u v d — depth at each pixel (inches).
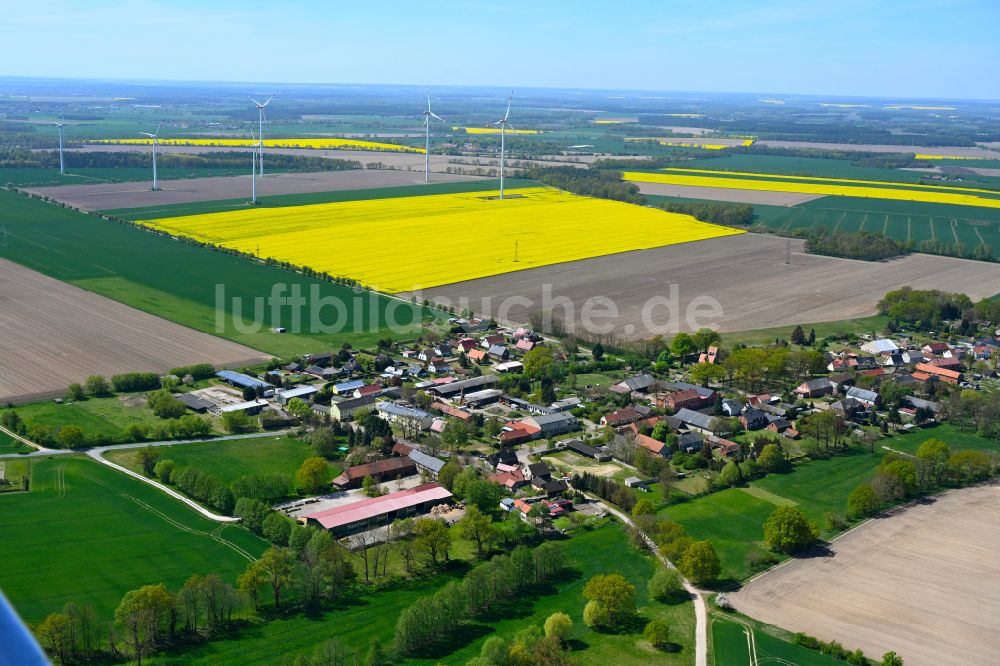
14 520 5674.2
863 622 4953.3
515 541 5821.9
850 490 6781.5
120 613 4571.9
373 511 5989.2
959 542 5910.4
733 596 5251.0
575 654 4621.1
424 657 4581.7
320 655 4323.3
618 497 6456.7
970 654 4658.0
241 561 5369.1
